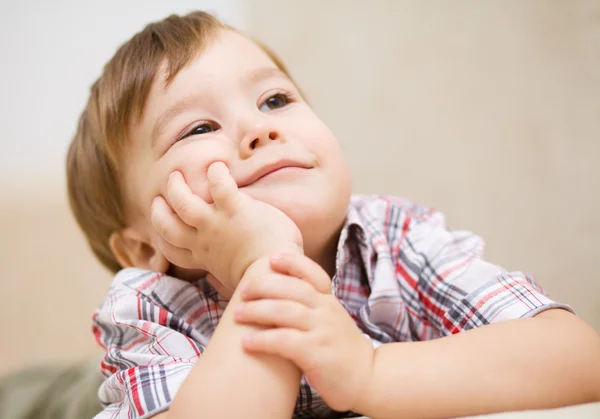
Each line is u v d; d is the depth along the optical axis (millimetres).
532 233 1243
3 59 1721
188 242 660
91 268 1629
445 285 718
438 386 515
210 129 714
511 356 534
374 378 514
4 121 1708
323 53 1608
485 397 517
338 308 527
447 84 1442
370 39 1565
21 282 1604
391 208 890
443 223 921
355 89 1540
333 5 1633
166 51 773
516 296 642
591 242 1185
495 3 1458
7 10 1730
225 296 745
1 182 1682
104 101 824
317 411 672
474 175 1338
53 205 1686
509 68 1386
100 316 729
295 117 730
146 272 767
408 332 735
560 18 1363
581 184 1231
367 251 768
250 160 665
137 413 551
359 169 1465
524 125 1328
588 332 570
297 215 658
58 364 1260
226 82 729
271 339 496
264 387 488
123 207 860
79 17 1755
